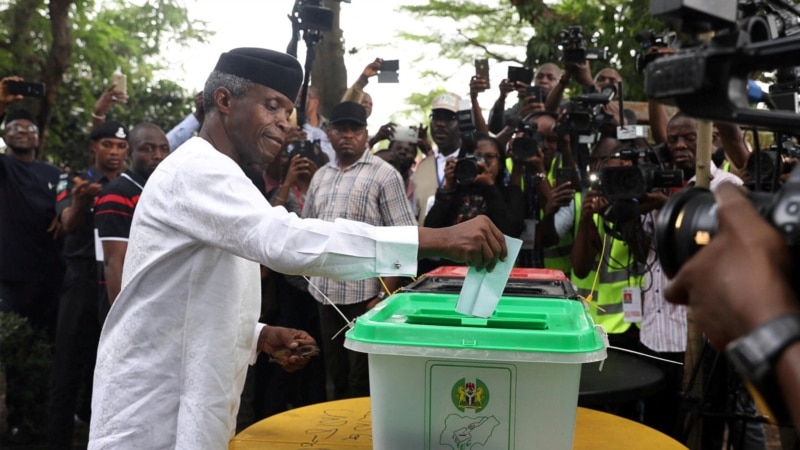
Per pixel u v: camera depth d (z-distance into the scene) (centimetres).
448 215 358
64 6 740
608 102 364
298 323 425
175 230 161
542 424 141
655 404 324
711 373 247
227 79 172
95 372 169
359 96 492
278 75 171
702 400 250
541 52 680
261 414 429
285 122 175
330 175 401
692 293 68
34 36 835
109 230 338
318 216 392
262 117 171
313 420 196
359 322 148
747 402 285
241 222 149
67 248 400
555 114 401
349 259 145
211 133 176
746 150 279
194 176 156
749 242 64
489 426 142
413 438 146
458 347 139
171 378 162
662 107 346
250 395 415
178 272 162
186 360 161
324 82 738
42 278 449
